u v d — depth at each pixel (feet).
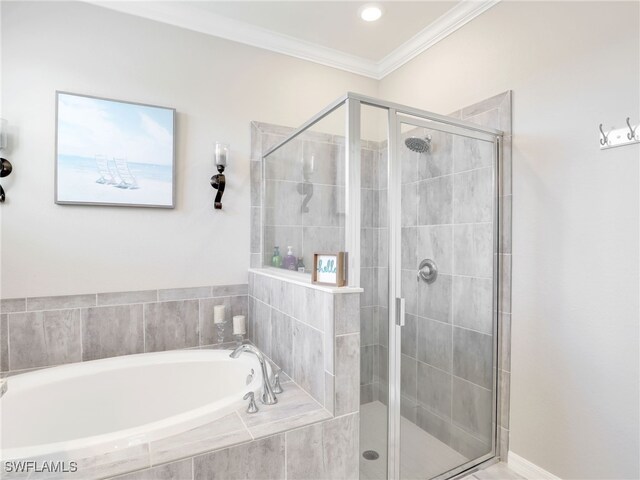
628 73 4.90
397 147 5.65
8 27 6.12
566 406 5.60
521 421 6.27
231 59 7.95
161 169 7.16
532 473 6.04
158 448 4.02
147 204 7.04
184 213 7.45
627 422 4.91
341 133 5.47
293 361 6.06
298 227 6.66
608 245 5.10
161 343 7.27
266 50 8.34
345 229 5.31
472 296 6.36
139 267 7.06
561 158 5.67
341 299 5.02
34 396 5.55
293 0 7.07
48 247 6.36
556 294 5.74
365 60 9.43
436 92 8.08
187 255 7.48
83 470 3.65
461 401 6.28
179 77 7.43
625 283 4.92
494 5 6.78
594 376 5.26
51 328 6.40
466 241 6.32
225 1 7.09
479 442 6.47
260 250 8.21
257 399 5.28
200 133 7.61
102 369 6.17
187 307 7.48
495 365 6.61
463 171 6.26
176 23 7.39
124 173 6.84
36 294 6.29
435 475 5.99
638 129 4.77
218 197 7.63
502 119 6.57
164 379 6.56
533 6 6.11
